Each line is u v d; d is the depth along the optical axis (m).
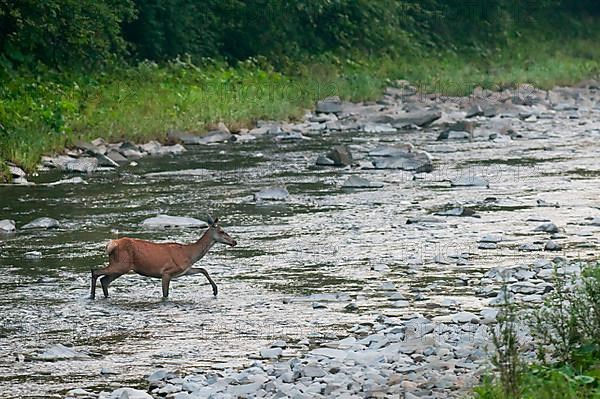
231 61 134.38
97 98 96.94
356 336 34.06
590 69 161.88
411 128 101.44
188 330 35.25
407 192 63.59
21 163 71.69
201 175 70.75
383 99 121.12
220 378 29.64
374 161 74.50
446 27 172.75
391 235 50.66
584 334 29.52
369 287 40.75
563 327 29.91
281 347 32.97
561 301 32.84
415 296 39.22
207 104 98.31
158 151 82.06
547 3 192.50
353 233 51.22
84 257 46.56
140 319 36.69
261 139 91.12
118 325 35.97
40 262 45.66
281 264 44.88
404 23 165.25
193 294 40.16
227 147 85.69
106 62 109.69
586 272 33.25
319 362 30.77
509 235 50.25
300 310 37.59
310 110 110.00
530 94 132.50
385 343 32.62
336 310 37.50
